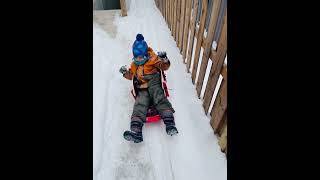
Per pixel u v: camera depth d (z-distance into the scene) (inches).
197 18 121.5
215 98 101.4
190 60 135.9
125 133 99.7
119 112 120.6
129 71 119.9
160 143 105.0
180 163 97.3
